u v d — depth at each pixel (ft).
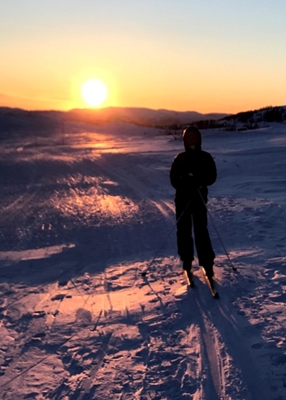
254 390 10.77
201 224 18.22
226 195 42.06
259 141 102.89
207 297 16.66
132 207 39.24
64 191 51.42
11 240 29.55
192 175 18.15
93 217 35.58
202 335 13.79
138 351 13.08
